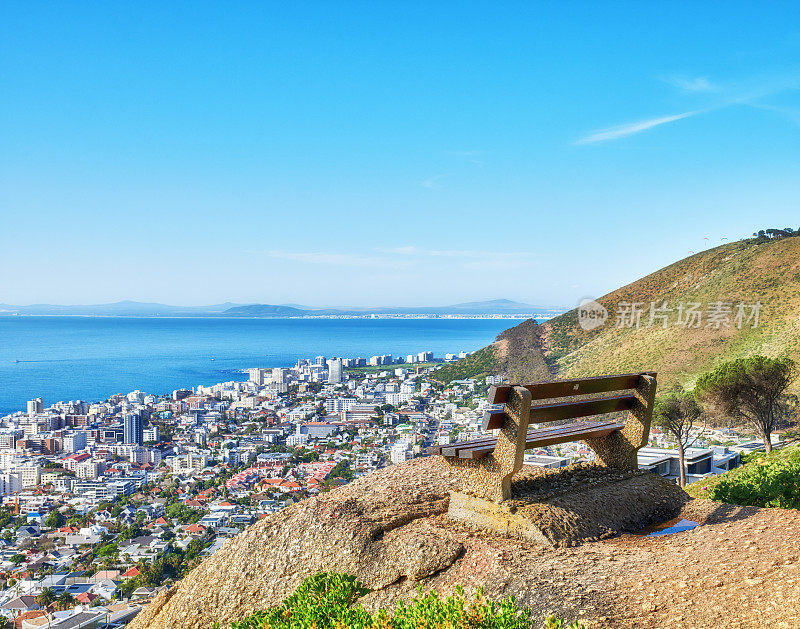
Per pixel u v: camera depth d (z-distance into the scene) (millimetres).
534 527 4395
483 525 4684
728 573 3549
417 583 4145
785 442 27781
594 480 5375
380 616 2982
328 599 3504
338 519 4785
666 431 26172
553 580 3680
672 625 3033
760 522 4703
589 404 5254
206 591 4957
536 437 5078
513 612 2959
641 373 5621
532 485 5133
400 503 5242
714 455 27141
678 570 3680
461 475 4914
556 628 2807
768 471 6680
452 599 2947
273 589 4676
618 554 4098
